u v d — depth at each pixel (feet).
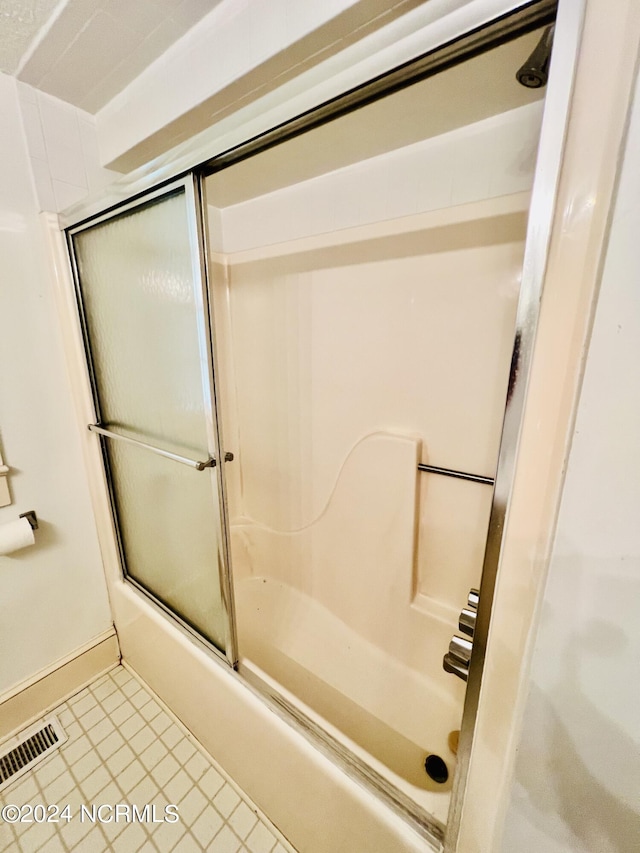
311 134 3.43
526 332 1.41
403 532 4.42
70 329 4.13
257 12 2.53
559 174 1.23
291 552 5.81
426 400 4.13
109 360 4.15
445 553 4.33
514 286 3.38
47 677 4.52
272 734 3.13
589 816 1.53
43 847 3.35
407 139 3.53
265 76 2.70
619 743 1.39
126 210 3.27
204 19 2.81
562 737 1.52
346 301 4.50
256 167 4.12
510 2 1.31
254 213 5.16
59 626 4.62
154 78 3.29
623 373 1.18
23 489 4.09
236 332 5.89
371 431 4.62
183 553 3.99
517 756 1.67
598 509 1.29
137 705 4.64
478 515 4.03
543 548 1.47
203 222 2.77
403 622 4.58
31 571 4.29
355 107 1.92
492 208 3.34
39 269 3.90
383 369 4.38
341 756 2.86
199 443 3.40
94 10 2.71
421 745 3.78
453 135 3.40
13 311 3.79
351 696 4.34
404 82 1.73
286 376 5.39
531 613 1.54
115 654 5.18
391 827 2.44
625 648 1.31
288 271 4.97
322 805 2.89
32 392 4.03
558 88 1.18
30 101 3.59
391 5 2.12
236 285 5.68
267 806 3.48
